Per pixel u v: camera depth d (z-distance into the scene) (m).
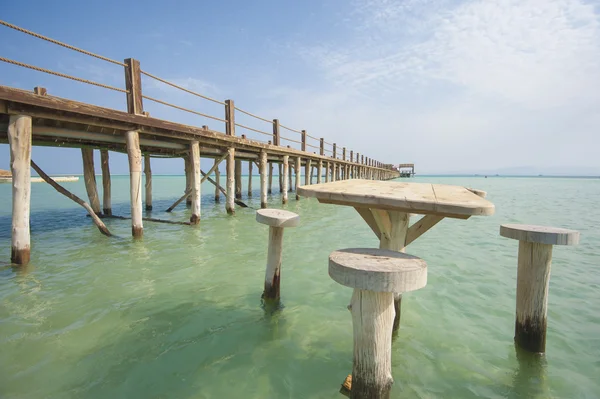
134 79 6.26
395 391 2.23
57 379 2.29
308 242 6.58
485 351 2.72
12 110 4.46
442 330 3.06
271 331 3.01
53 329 2.97
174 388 2.24
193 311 3.39
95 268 4.76
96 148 8.35
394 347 2.77
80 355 2.58
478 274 4.70
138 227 6.57
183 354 2.63
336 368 2.49
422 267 1.55
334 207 13.01
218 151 10.49
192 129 7.70
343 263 1.60
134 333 2.94
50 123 5.79
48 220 9.10
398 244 2.64
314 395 2.20
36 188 23.44
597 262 5.42
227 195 10.03
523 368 2.50
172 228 7.90
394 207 2.07
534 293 2.60
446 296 3.87
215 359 2.57
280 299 3.71
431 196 2.13
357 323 1.77
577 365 2.54
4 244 6.18
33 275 4.42
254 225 8.36
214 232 7.44
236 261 5.16
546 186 38.03
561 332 3.04
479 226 9.07
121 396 2.14
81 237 6.81
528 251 2.61
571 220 10.20
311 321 3.21
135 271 4.64
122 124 6.14
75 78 5.14
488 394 2.22
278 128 12.84
